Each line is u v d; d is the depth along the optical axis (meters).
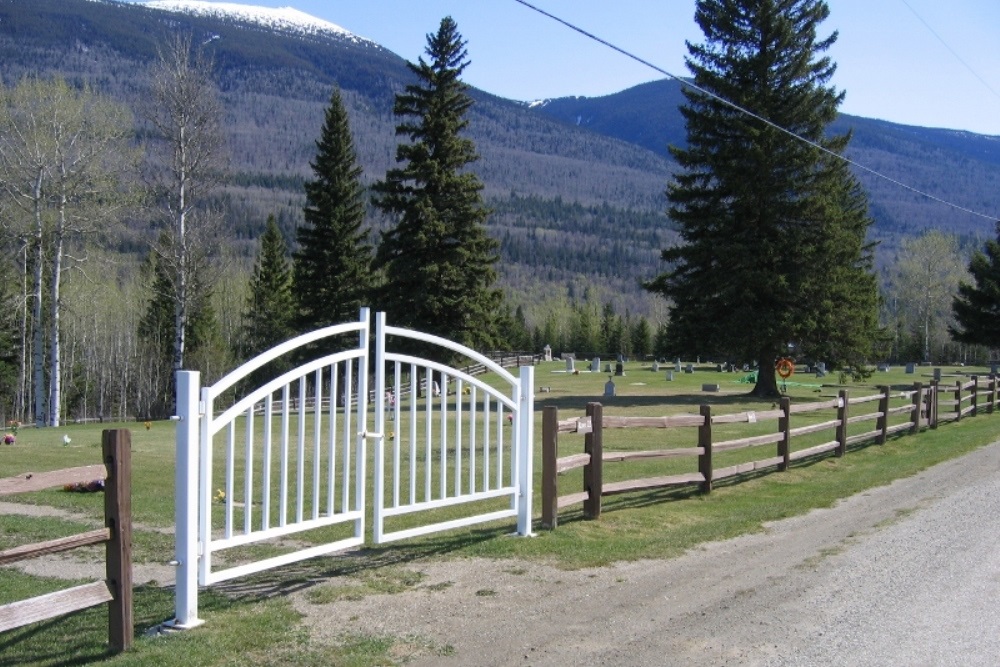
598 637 5.93
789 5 33.31
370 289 37.47
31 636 6.12
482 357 8.70
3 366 48.22
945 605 6.55
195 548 6.16
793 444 17.84
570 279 183.75
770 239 33.47
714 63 33.78
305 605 6.66
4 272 40.94
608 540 8.83
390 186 36.94
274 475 13.79
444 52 36.88
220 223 41.62
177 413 6.15
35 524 9.88
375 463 7.75
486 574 7.52
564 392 39.19
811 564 7.85
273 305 52.62
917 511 10.39
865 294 35.06
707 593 6.96
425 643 5.83
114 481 5.54
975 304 58.59
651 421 10.73
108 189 34.78
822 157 33.59
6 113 33.06
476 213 37.00
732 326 32.94
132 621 5.80
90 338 55.41
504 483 12.82
